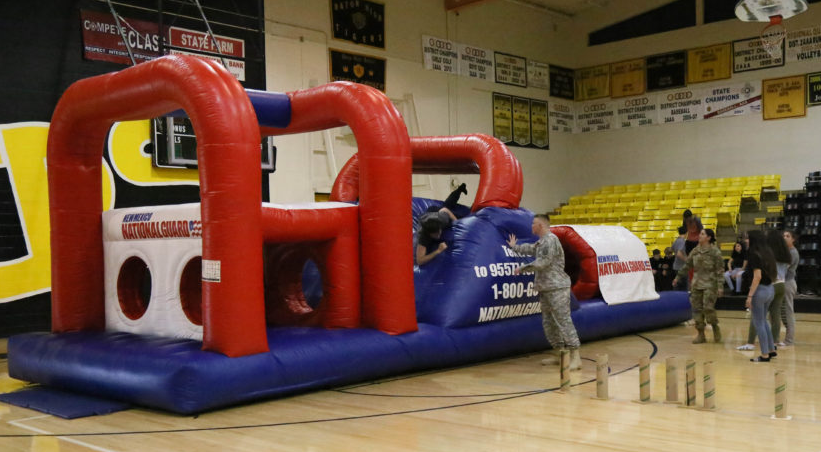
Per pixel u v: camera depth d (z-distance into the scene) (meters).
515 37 19.17
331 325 7.12
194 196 12.20
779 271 8.34
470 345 7.63
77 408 5.95
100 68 11.24
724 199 16.84
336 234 7.06
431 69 17.08
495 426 5.20
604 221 18.23
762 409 5.58
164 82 6.26
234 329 5.93
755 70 18.12
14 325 10.25
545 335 8.09
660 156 19.48
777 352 8.29
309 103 7.53
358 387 6.69
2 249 10.18
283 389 6.12
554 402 5.95
